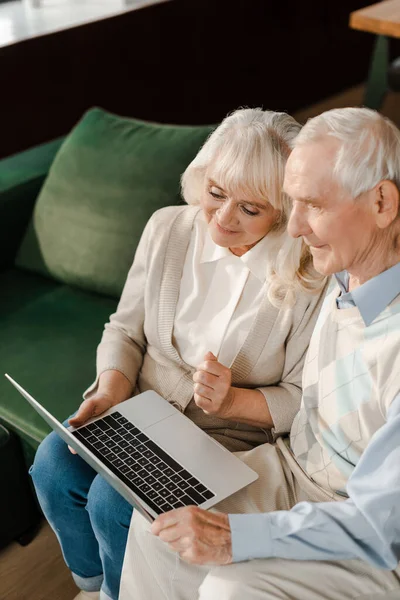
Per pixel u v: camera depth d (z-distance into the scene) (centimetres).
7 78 314
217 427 168
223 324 164
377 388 128
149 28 356
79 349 207
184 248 169
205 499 141
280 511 130
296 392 162
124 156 221
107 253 219
